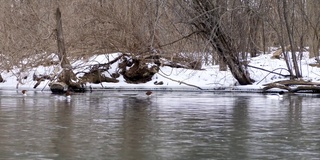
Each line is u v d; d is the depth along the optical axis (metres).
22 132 10.84
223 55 26.09
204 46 26.16
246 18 26.44
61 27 26.44
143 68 28.45
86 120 13.01
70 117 13.72
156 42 28.72
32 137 10.17
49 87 27.47
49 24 29.08
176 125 12.04
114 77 29.05
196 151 8.71
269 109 16.12
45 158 8.12
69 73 26.19
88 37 29.02
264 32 35.34
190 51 28.72
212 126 11.85
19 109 16.11
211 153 8.54
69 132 10.84
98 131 11.00
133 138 10.05
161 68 29.11
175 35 28.36
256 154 8.46
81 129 11.30
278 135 10.49
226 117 13.76
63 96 22.55
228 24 25.89
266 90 25.16
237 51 26.19
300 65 27.44
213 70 28.67
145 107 16.81
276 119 13.33
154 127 11.65
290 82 25.12
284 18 27.06
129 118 13.47
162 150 8.80
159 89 27.19
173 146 9.20
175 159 8.08
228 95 23.23
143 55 28.62
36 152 8.61
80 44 29.02
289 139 9.95
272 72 27.30
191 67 29.00
